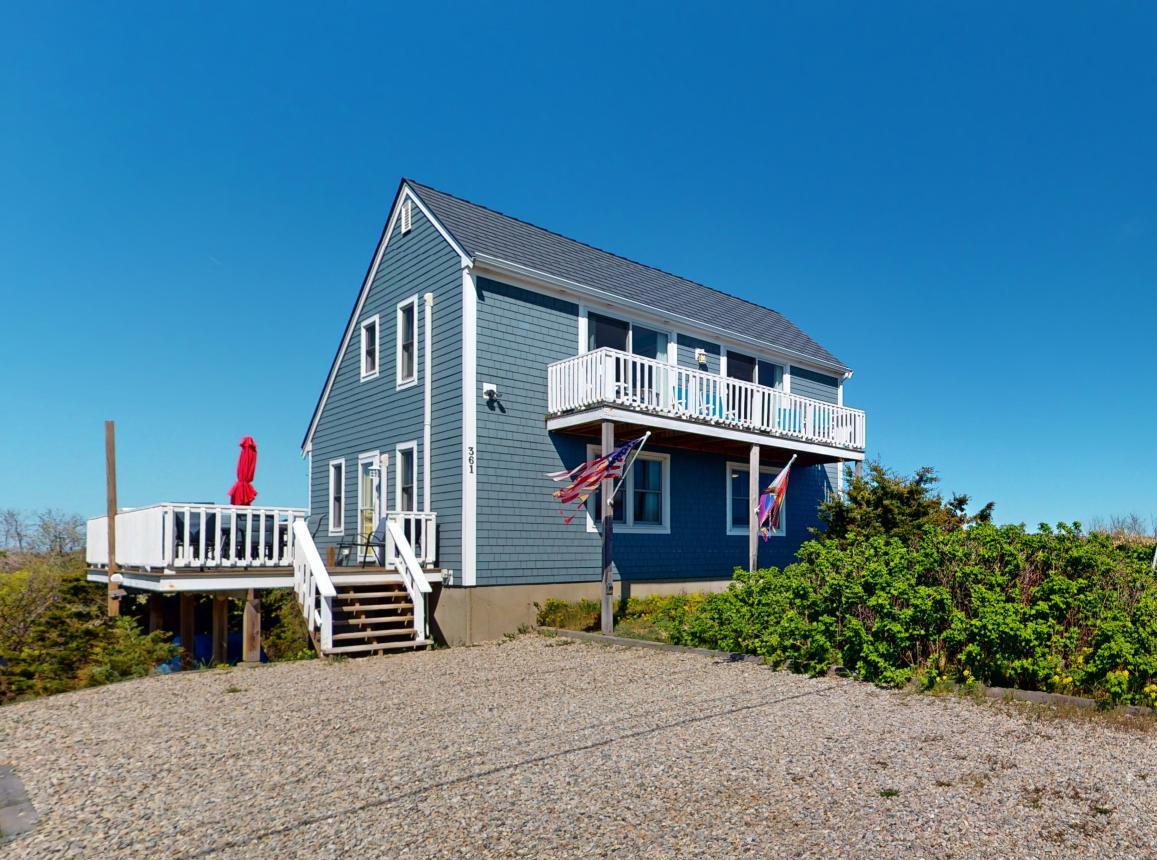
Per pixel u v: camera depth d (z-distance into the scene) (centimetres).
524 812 478
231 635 1502
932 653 830
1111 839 430
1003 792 501
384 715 748
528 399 1413
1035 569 823
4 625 1223
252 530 1347
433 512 1386
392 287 1603
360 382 1698
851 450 1777
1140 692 712
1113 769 543
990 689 761
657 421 1367
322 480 1848
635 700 780
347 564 1667
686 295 1917
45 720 756
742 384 1540
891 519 1567
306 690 880
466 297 1354
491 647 1205
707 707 739
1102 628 725
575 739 639
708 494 1725
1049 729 644
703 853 417
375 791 524
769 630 955
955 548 862
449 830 454
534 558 1386
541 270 1458
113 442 1416
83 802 519
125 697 855
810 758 573
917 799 489
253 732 692
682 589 1636
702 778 533
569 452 1471
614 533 1521
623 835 441
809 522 1970
